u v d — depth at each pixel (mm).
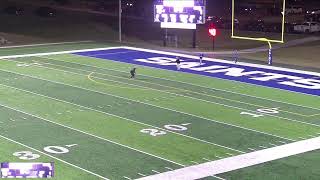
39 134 18672
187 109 22547
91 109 22391
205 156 16547
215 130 19453
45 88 26391
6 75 29703
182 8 39500
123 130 19312
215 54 38062
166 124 20172
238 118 21188
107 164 15695
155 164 15750
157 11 40531
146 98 24484
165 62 34656
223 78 29500
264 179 14609
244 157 16469
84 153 16688
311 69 32344
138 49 40656
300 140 18328
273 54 38562
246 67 32938
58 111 21984
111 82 28047
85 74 30234
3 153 16500
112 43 44406
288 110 22562
